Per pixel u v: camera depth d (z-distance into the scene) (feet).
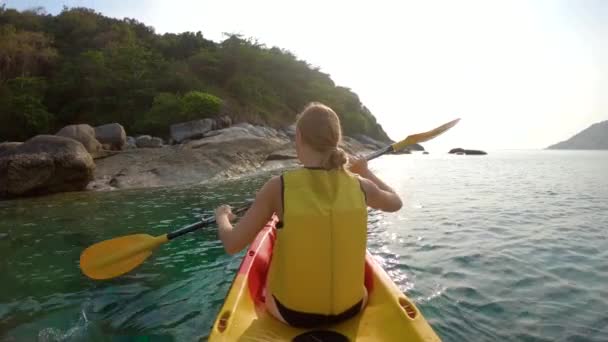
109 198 28.99
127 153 46.03
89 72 84.17
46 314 10.44
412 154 144.15
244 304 7.47
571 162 96.68
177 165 41.60
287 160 55.67
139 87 84.89
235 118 85.76
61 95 82.64
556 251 15.21
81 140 42.91
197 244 16.40
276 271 6.42
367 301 7.38
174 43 122.01
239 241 5.97
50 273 13.48
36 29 107.14
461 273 12.91
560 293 11.28
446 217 21.89
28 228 19.92
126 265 9.37
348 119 132.87
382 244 16.42
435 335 6.17
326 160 6.05
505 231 18.51
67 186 32.89
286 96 126.52
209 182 38.29
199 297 11.33
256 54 124.57
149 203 26.40
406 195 31.01
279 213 5.97
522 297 11.04
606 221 20.52
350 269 6.14
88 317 10.23
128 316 10.26
